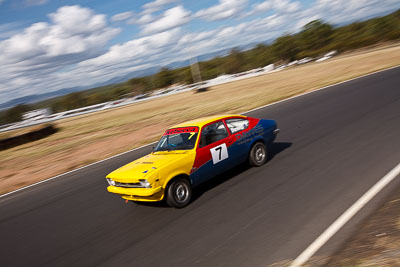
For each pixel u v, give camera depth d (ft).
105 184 27.22
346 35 340.80
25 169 42.27
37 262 15.42
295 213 15.39
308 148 26.71
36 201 26.13
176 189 18.35
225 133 21.53
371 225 12.94
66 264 14.69
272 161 24.58
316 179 19.44
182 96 130.21
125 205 20.94
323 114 40.57
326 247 12.04
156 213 18.49
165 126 58.75
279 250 12.46
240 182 21.08
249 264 11.92
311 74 111.34
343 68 106.52
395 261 10.25
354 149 24.04
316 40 343.46
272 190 18.84
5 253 17.12
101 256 14.78
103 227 18.08
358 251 11.34
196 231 15.37
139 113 92.43
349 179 18.49
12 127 117.08
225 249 13.28
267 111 53.47
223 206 17.72
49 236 18.29
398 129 26.76
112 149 45.24
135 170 18.49
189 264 12.70
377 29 318.04
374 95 45.62
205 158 19.83
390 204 14.43
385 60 100.89
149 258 13.78
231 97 88.69
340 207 15.17
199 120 22.00
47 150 55.72
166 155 19.84
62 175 34.37
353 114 36.63
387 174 18.11
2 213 24.64
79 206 22.71
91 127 78.38
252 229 14.57
